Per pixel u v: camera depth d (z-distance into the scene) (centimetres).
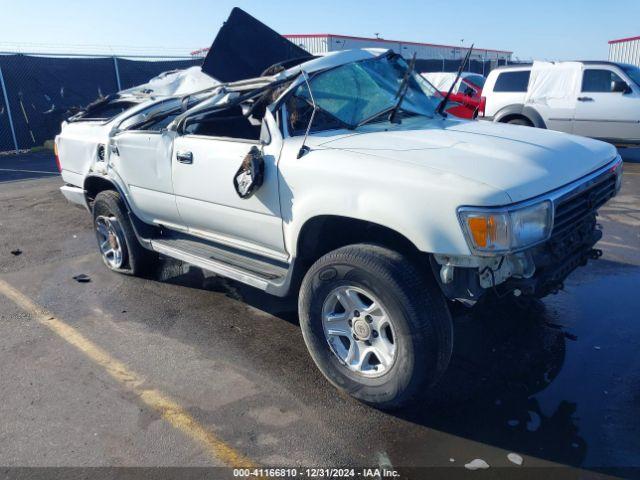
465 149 326
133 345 409
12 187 1045
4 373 374
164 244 477
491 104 1177
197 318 451
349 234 352
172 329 433
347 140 348
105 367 379
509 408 319
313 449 291
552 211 292
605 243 590
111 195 529
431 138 352
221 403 334
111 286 527
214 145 398
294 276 357
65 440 304
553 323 417
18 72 1509
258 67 504
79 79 1598
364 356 321
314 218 334
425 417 314
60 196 943
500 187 278
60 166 618
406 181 288
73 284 535
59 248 654
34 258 620
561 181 307
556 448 284
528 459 277
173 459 287
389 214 290
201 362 382
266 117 367
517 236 275
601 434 294
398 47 2758
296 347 400
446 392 337
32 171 1223
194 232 454
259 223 375
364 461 280
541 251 305
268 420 316
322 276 322
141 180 474
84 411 330
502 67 1176
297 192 338
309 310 334
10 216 818
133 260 529
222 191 393
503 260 287
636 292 465
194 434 306
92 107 643
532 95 1117
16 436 308
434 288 297
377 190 297
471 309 330
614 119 1038
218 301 485
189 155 415
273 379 358
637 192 812
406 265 295
